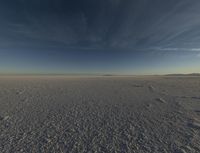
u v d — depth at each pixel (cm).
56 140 514
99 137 542
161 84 2927
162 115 818
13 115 793
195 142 498
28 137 533
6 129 603
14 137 531
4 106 987
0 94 1469
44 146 471
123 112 881
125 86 2539
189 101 1184
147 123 690
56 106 1019
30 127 628
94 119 747
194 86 2456
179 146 473
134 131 597
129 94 1597
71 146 474
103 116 799
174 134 565
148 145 481
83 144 488
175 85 2677
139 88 2208
